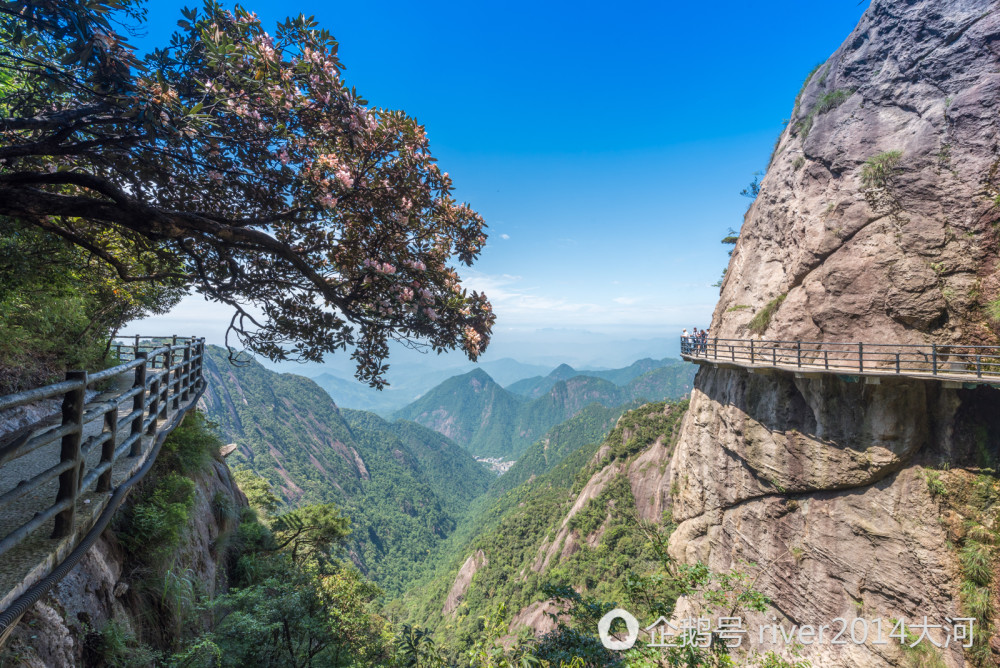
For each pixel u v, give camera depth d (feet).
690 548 83.82
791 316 68.23
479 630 21.90
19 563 10.55
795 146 78.48
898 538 51.08
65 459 12.03
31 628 15.94
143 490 30.40
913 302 55.31
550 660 20.15
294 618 32.30
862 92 68.85
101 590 21.54
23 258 20.08
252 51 15.14
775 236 78.48
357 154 17.85
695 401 90.79
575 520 280.72
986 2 58.49
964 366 50.55
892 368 54.13
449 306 18.31
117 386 36.60
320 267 20.27
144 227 14.60
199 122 14.42
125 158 17.42
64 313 32.58
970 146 55.21
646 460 285.43
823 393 58.65
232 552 48.19
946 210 55.57
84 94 14.52
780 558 64.23
